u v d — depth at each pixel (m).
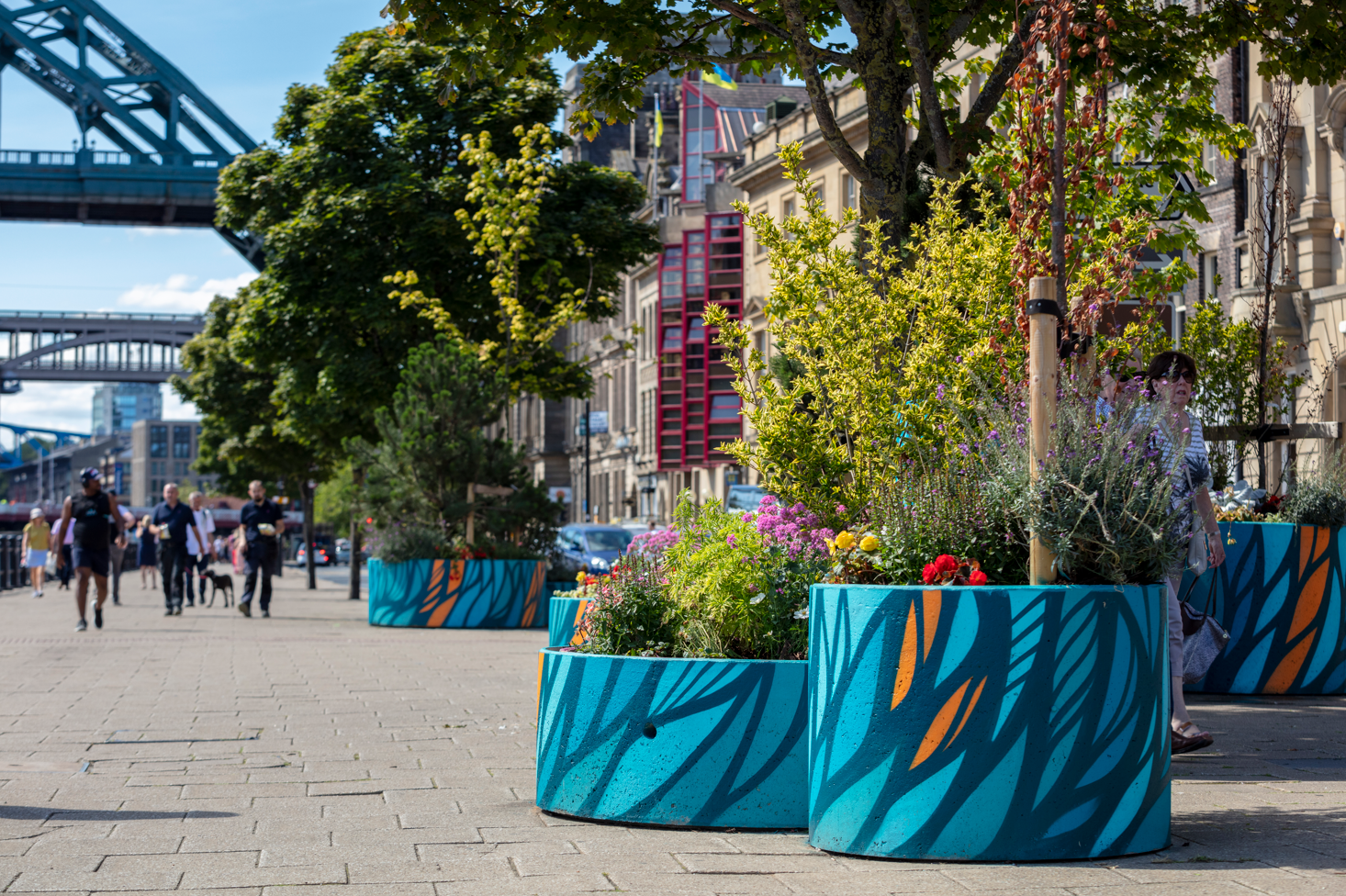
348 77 27.03
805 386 8.23
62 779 7.11
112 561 28.25
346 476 56.12
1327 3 11.21
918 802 5.19
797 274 8.42
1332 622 10.05
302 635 18.02
